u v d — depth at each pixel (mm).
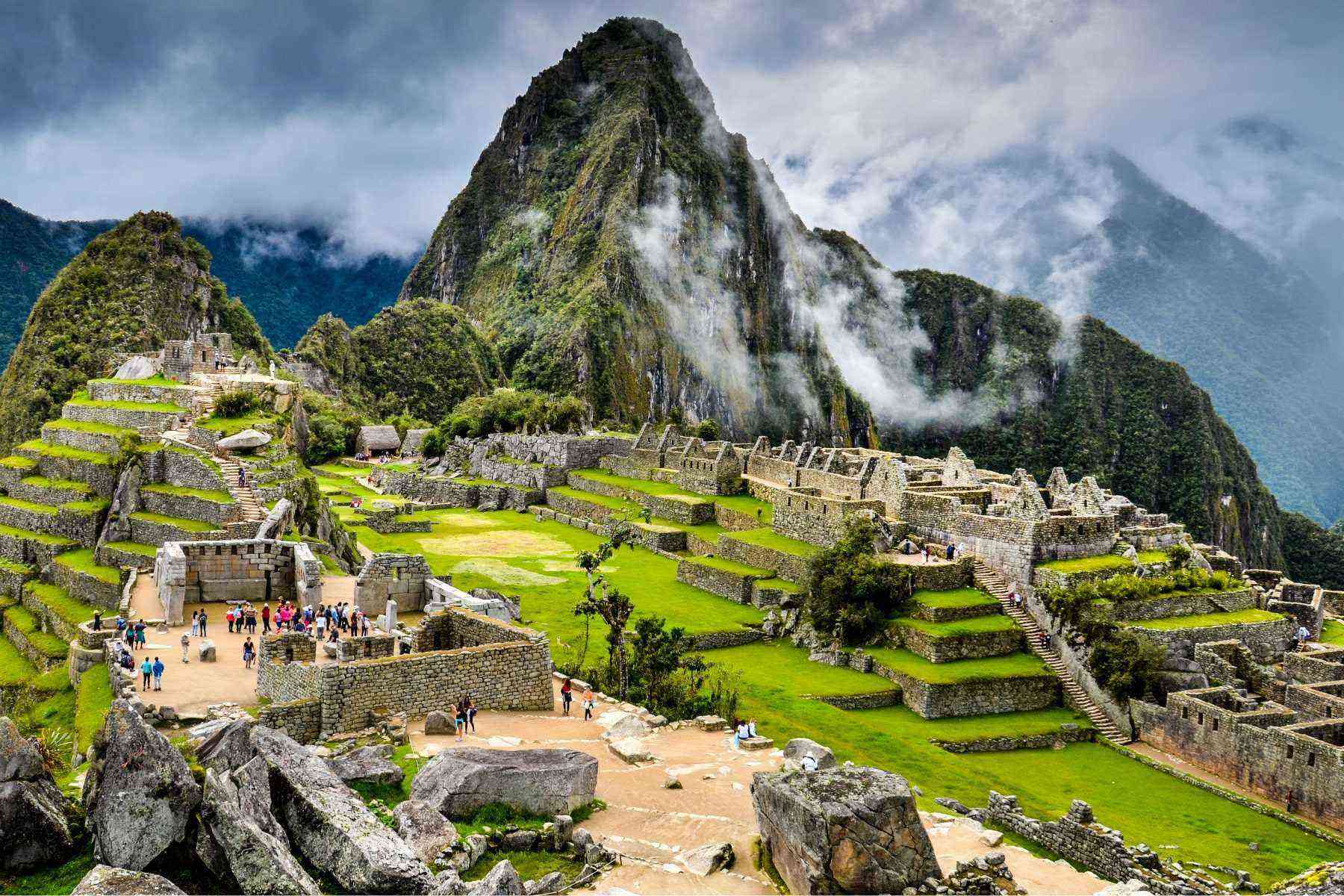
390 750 30953
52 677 54844
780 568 89000
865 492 95938
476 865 24547
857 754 54125
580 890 23922
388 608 44438
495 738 33688
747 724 41156
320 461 179250
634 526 114562
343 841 21344
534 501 143375
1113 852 37562
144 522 79438
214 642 43656
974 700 67375
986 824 42062
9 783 21094
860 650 74312
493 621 40062
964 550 82125
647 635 56281
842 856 23938
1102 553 80188
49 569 80562
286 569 51719
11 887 20250
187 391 105500
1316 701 60312
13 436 199375
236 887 20203
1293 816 52969
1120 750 62938
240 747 23469
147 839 20672
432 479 154250
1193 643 67938
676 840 27078
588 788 28547
